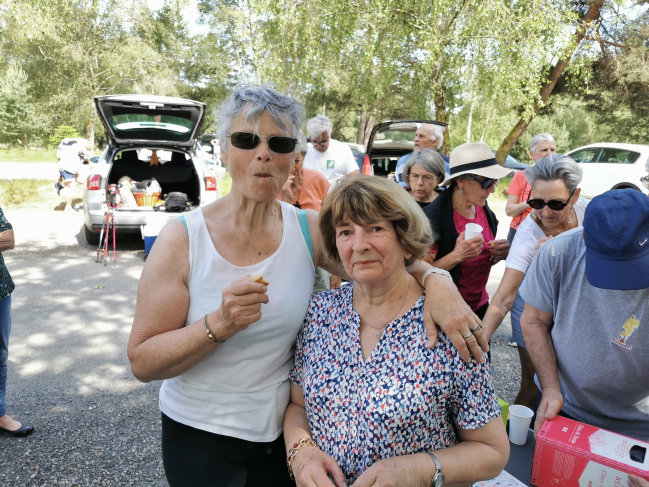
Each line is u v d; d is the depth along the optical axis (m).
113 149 7.21
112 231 6.61
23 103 25.12
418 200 3.22
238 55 27.83
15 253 6.76
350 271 1.31
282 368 1.48
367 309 1.35
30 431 2.79
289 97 1.34
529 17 10.46
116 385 3.40
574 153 12.20
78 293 5.26
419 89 12.70
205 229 1.36
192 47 33.56
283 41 11.81
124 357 3.84
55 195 10.82
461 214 2.63
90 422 2.95
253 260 1.38
